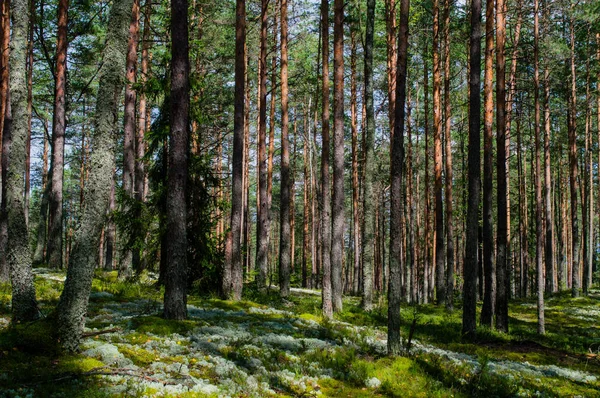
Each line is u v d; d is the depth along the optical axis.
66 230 49.19
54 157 21.30
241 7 15.92
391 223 9.68
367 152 18.67
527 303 30.25
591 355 13.47
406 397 7.39
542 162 36.09
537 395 8.39
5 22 16.92
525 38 21.91
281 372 7.68
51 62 23.42
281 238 20.92
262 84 20.47
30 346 6.16
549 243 33.53
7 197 7.39
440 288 24.05
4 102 15.10
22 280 7.29
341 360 8.76
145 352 7.37
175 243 10.35
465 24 23.97
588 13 18.75
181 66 10.51
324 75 18.50
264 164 20.30
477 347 12.62
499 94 16.44
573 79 27.25
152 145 15.38
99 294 13.45
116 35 6.74
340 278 16.95
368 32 18.50
